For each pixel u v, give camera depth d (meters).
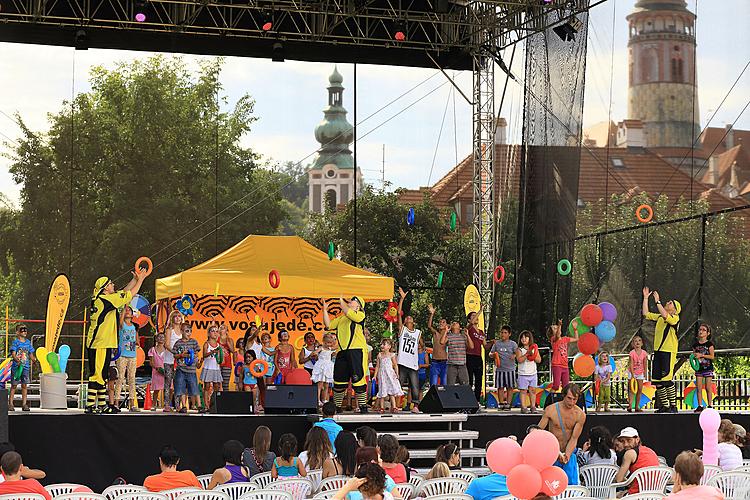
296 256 17.77
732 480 9.10
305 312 19.30
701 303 17.91
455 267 25.59
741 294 18.53
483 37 22.27
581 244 20.12
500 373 16.17
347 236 25.77
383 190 26.08
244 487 8.70
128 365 14.45
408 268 25.64
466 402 14.47
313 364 16.02
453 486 8.77
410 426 14.16
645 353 15.87
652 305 18.56
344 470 9.47
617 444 10.38
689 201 20.39
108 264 24.34
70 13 20.53
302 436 13.64
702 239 17.72
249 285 16.77
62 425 13.15
